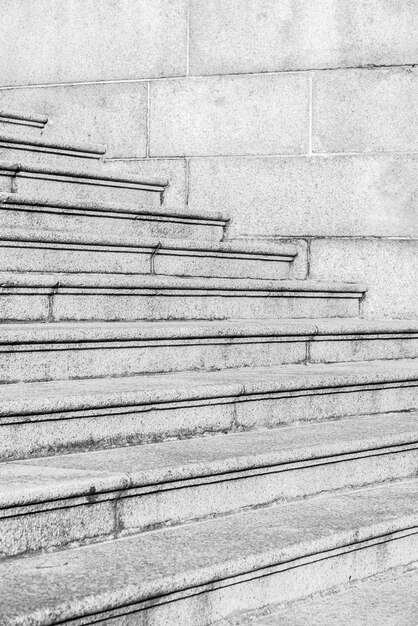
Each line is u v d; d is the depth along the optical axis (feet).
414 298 27.35
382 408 20.48
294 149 28.37
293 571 13.33
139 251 23.34
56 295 19.34
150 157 29.60
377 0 27.53
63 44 30.37
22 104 30.89
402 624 12.60
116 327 18.51
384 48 27.53
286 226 28.48
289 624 12.50
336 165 28.02
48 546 12.14
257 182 28.71
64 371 17.07
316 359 22.35
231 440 16.53
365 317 27.76
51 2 30.45
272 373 19.61
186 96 29.25
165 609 11.41
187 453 15.01
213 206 29.09
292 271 28.37
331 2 27.94
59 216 23.40
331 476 16.66
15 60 30.89
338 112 27.96
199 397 16.55
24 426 14.10
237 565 12.23
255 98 28.68
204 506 14.35
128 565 11.73
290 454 15.64
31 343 16.44
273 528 14.03
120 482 12.90
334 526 14.37
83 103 30.19
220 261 25.67
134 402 15.44
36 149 27.04
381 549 14.93
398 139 27.48
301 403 18.69
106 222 24.62
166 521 13.78
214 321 22.52
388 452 17.78
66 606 10.13
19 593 10.46
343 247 27.99
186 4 29.19
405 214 27.43
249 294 23.79
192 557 12.25
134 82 29.73
